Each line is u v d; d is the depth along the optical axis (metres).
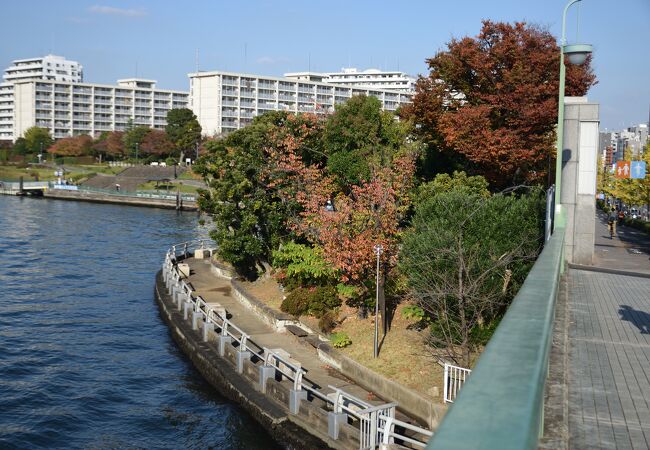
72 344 29.28
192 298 34.44
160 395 23.33
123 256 54.72
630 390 9.55
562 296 17.20
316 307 27.02
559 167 20.55
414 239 22.17
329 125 34.00
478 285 19.72
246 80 165.62
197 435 20.08
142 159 154.38
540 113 31.39
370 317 25.64
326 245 24.36
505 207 22.69
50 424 20.80
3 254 53.34
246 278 36.69
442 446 2.16
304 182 32.12
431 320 23.06
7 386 23.83
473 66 33.38
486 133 31.52
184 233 73.06
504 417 2.44
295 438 17.91
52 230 71.75
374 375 20.39
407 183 28.92
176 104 199.88
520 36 33.78
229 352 24.30
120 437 20.00
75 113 185.50
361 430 16.23
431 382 19.36
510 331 3.96
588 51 19.52
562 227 19.20
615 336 13.23
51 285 42.03
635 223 54.09
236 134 35.09
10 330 31.12
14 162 163.75
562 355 10.70
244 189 33.47
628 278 21.92
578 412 8.54
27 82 181.88
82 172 143.75
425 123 35.78
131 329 32.06
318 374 22.09
